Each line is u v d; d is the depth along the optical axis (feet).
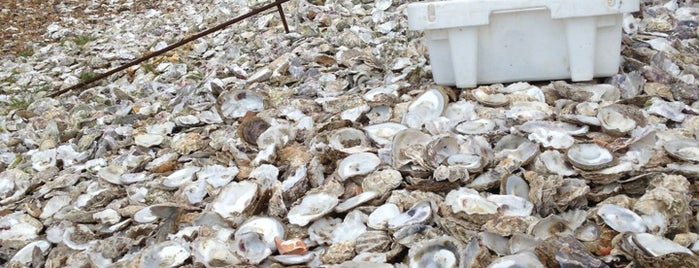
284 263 7.04
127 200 8.61
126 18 21.02
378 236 7.16
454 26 9.21
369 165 8.11
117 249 7.74
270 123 9.23
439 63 9.58
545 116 8.75
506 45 9.37
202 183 8.46
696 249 6.73
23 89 14.66
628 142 7.93
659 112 8.71
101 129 10.82
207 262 7.22
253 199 7.88
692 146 7.75
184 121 10.23
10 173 9.68
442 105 9.09
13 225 8.62
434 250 6.88
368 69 11.04
